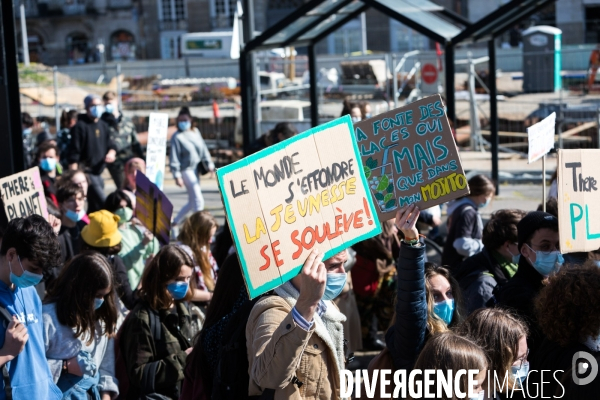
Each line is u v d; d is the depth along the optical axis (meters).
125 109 24.31
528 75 22.72
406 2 11.80
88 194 10.73
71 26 58.75
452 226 6.42
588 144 16.73
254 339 3.04
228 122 20.59
